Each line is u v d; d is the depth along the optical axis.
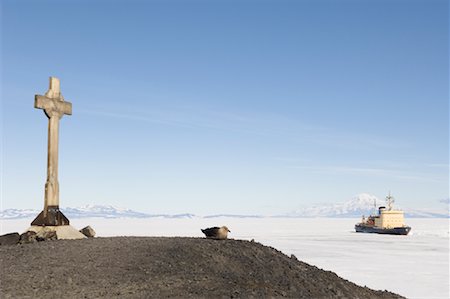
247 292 12.44
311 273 16.73
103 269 12.87
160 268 13.20
